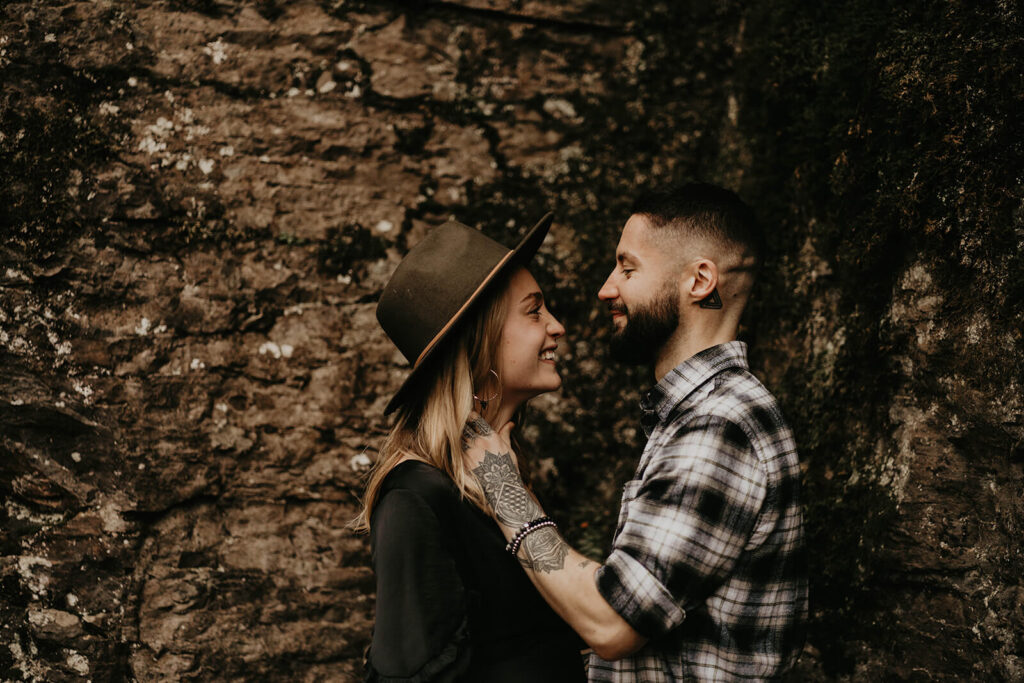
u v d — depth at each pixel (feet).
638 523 4.48
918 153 6.22
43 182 7.44
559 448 8.61
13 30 7.36
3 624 7.47
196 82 7.78
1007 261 5.52
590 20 8.59
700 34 8.74
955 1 5.95
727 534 4.45
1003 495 5.58
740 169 8.42
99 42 7.53
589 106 8.68
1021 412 5.39
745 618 4.66
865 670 6.49
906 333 6.40
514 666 4.75
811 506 7.07
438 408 4.97
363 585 8.04
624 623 4.29
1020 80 5.36
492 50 8.47
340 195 8.12
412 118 8.29
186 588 7.66
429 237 5.28
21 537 7.48
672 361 5.20
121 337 7.59
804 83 7.58
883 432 6.63
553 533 4.67
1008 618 5.42
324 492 8.02
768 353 8.00
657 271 5.12
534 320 5.29
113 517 7.55
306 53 8.04
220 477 7.80
